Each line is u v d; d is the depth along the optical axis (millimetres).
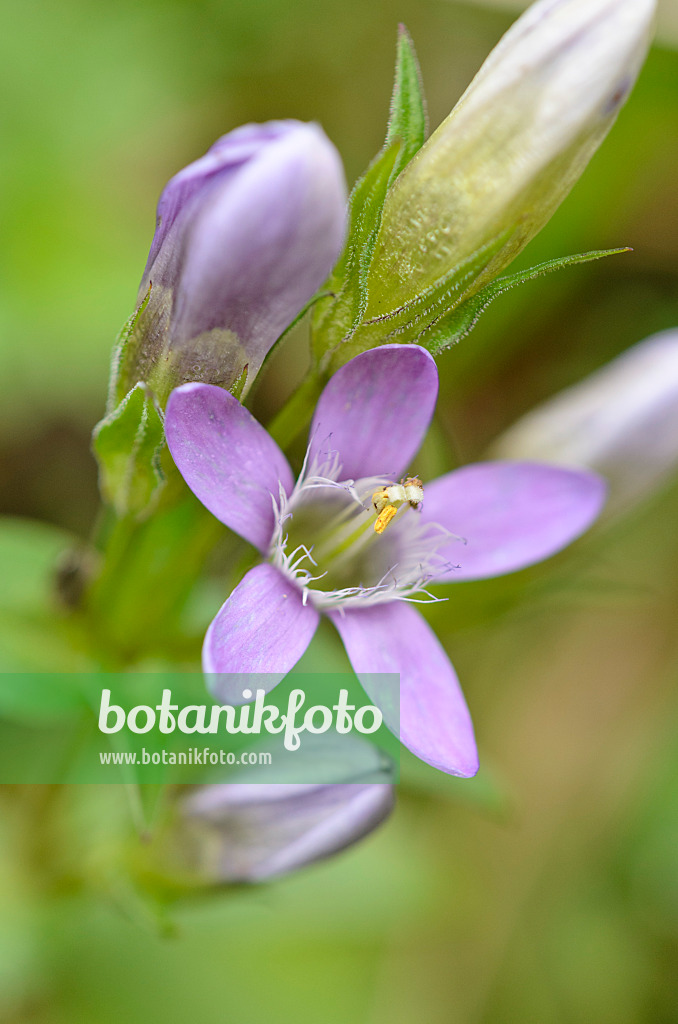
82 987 171
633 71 120
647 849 192
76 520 192
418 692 124
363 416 124
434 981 188
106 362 182
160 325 121
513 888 195
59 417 189
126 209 196
